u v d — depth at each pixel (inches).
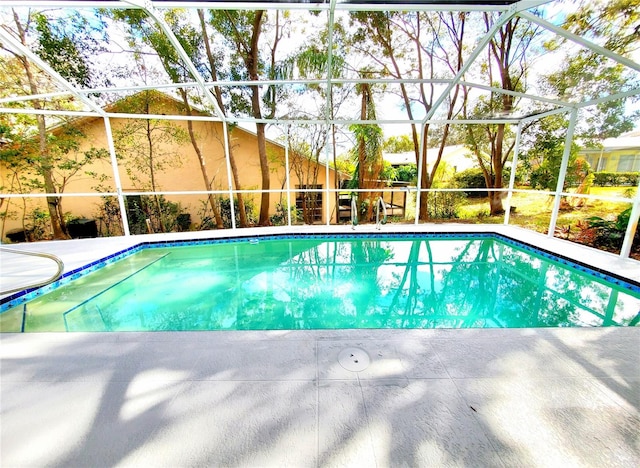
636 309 122.6
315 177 312.5
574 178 268.8
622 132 238.1
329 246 217.8
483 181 341.7
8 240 266.5
